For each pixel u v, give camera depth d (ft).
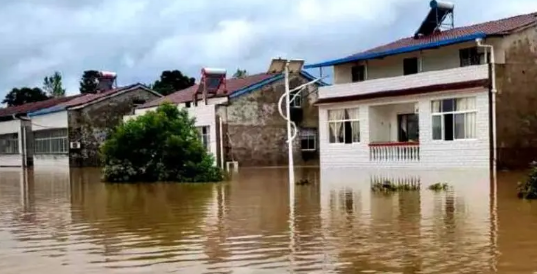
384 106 105.40
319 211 44.55
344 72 115.34
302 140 136.15
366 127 104.27
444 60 98.53
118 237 35.06
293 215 42.65
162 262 27.89
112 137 87.35
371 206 46.91
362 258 27.71
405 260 27.07
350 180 76.18
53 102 189.16
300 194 58.34
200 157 83.10
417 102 96.22
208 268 26.48
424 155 94.89
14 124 191.31
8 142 195.93
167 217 43.50
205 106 131.34
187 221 41.01
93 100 164.96
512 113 88.63
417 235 33.19
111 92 167.84
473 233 33.37
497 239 31.42
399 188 60.95
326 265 26.48
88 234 36.45
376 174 86.89
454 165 90.94
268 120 133.08
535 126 90.53
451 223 37.14
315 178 82.48
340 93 109.29
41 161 179.32
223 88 136.67
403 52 99.40
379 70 109.40
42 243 33.58
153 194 63.16
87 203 55.47
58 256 29.81
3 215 47.09
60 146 168.96
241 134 130.21
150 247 31.63
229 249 30.55
